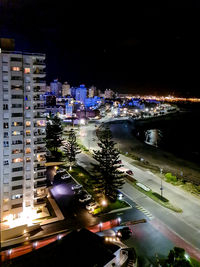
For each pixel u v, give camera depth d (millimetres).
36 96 48969
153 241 41156
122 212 51250
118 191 61781
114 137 148000
